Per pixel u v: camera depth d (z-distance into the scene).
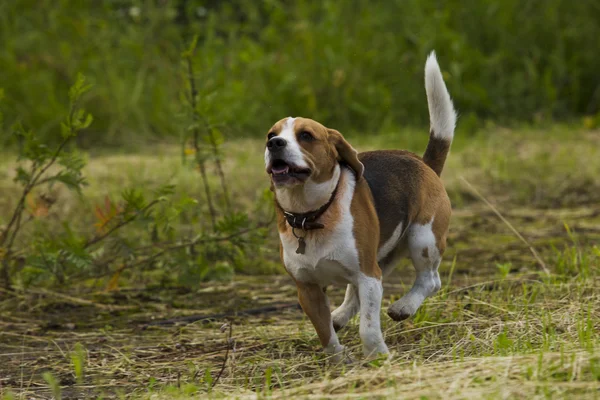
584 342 6.95
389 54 22.36
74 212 13.66
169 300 10.38
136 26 22.48
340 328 8.45
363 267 7.55
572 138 19.75
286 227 7.64
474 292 9.62
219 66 21.05
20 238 12.29
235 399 6.42
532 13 24.09
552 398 5.72
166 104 20.62
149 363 8.09
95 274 10.55
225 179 15.72
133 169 16.45
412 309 8.27
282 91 21.20
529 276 10.26
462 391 5.90
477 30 23.72
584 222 13.73
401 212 8.12
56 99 20.20
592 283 9.15
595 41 23.70
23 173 10.41
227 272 10.84
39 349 8.71
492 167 16.98
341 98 21.42
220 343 8.61
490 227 13.66
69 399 7.25
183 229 13.12
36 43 21.14
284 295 10.48
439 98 9.16
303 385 6.72
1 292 10.55
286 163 7.22
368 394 6.04
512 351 7.02
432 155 9.16
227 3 25.20
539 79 22.98
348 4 23.16
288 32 22.91
